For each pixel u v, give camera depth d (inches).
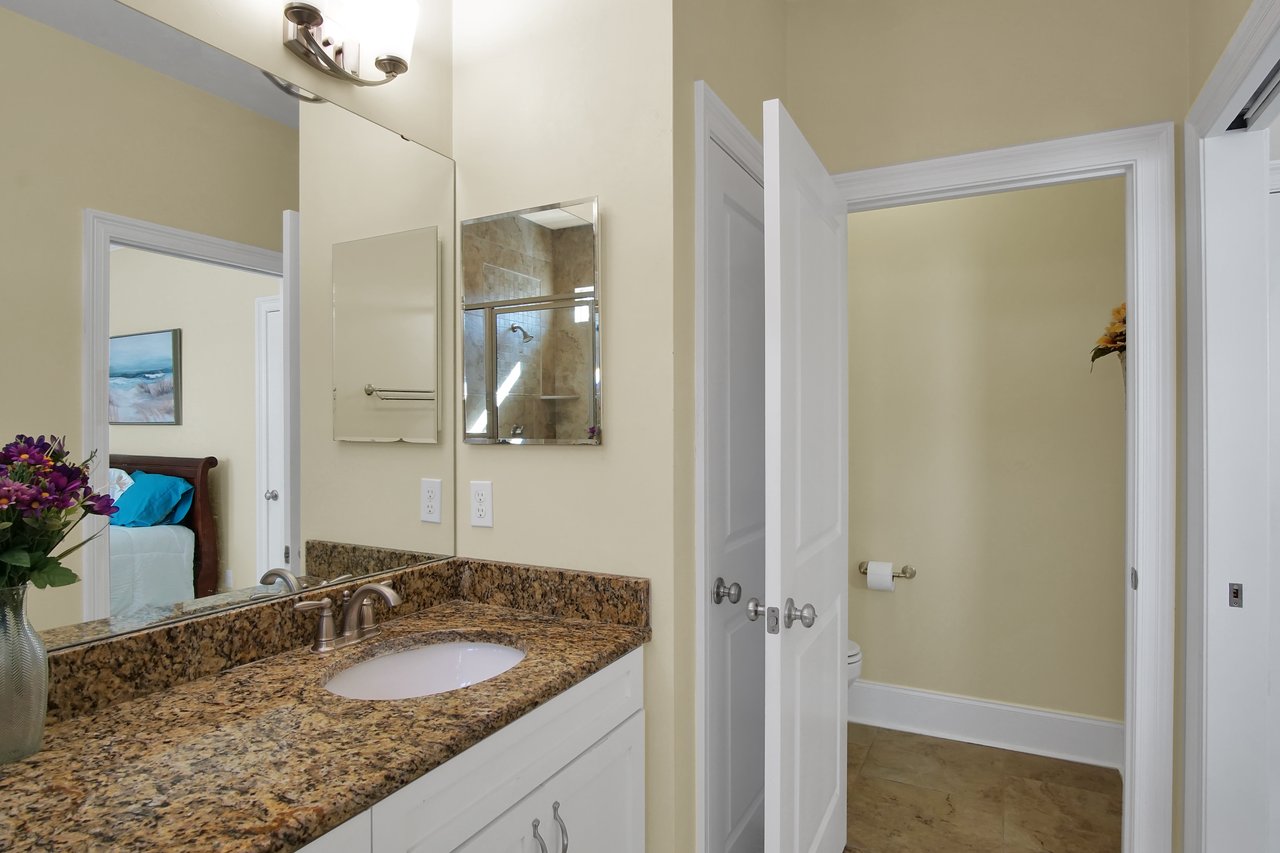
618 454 60.6
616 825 55.1
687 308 60.8
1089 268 104.0
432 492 67.7
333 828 31.5
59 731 38.8
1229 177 62.5
